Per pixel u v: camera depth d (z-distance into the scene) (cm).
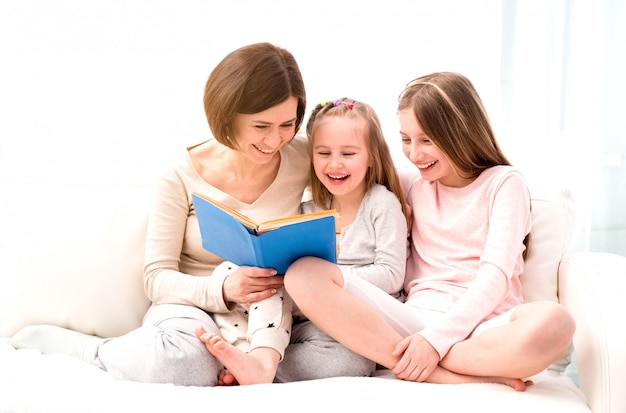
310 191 167
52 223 160
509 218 141
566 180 209
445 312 141
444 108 144
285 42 198
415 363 124
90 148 195
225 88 138
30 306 154
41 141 193
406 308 137
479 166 150
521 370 117
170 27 194
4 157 193
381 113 203
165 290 145
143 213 164
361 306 127
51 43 191
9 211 161
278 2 197
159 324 134
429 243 153
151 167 196
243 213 155
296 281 127
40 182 168
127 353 126
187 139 197
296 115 148
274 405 104
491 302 133
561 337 114
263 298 134
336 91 201
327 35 199
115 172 196
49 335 148
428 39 202
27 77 191
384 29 200
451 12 201
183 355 121
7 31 189
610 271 130
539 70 206
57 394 108
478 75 203
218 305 139
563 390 120
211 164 156
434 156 147
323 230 125
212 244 139
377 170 153
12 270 155
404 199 157
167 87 195
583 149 209
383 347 127
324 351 131
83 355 139
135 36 193
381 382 117
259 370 122
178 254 153
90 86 193
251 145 144
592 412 115
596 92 207
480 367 121
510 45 206
